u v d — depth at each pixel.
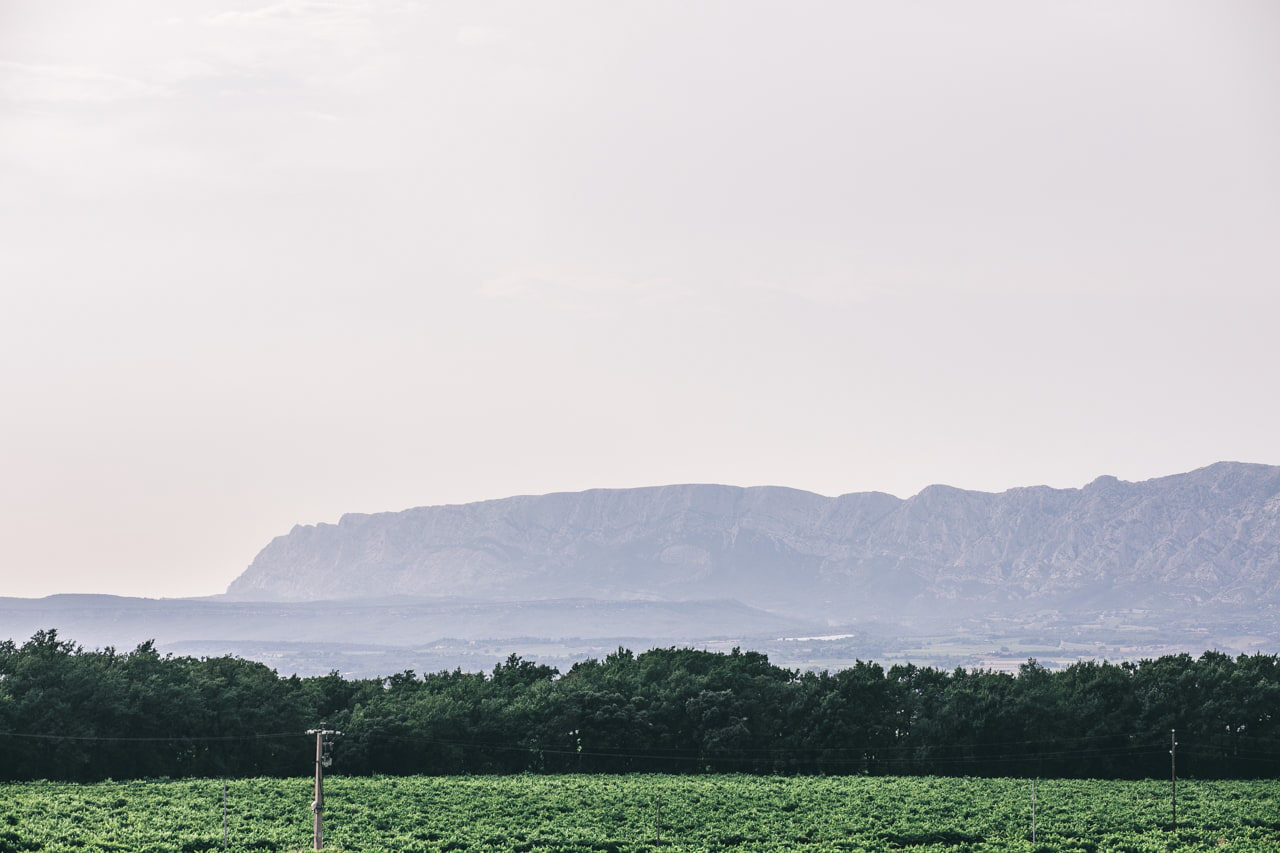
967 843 169.50
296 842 155.75
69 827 155.50
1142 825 179.62
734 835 168.88
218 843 153.50
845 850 160.38
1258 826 181.12
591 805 189.75
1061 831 175.38
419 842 157.12
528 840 162.88
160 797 182.25
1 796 178.62
